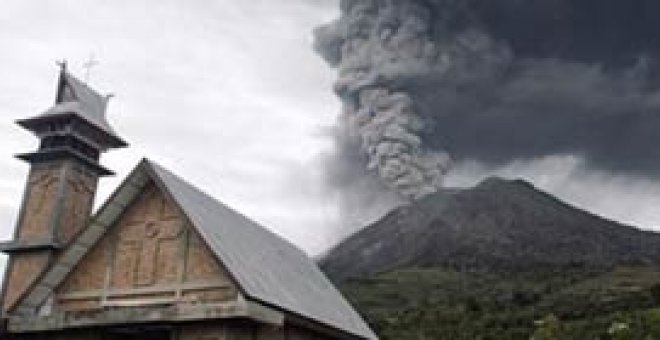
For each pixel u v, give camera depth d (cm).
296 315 2391
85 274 2503
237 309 2131
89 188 3303
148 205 2483
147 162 2422
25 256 3119
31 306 2502
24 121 3300
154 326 2275
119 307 2397
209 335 2188
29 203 3203
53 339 2431
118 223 2512
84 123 3294
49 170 3219
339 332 2689
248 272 2316
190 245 2372
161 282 2367
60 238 3111
